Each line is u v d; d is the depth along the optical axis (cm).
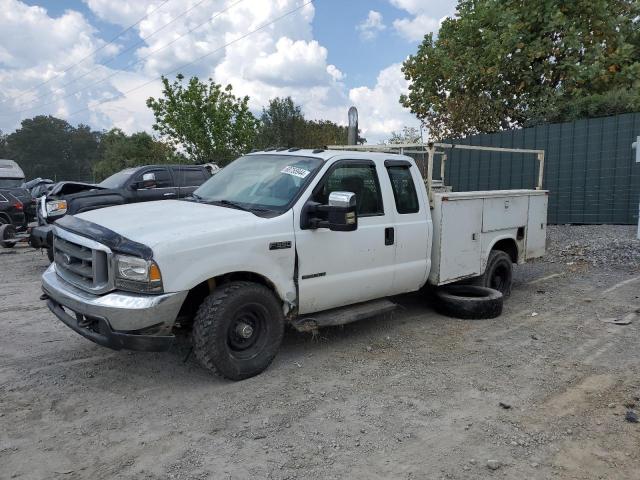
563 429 379
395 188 575
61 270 472
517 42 1559
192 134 2119
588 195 1309
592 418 395
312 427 379
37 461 334
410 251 584
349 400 423
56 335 581
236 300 438
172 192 1148
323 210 474
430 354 529
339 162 528
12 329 605
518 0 1628
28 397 424
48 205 974
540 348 546
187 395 429
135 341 402
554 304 722
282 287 470
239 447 352
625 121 1241
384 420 391
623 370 487
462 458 341
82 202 991
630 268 929
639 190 1226
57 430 373
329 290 511
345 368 489
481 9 1652
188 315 453
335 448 352
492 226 696
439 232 616
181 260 408
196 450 348
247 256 444
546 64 1594
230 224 444
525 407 413
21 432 370
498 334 593
